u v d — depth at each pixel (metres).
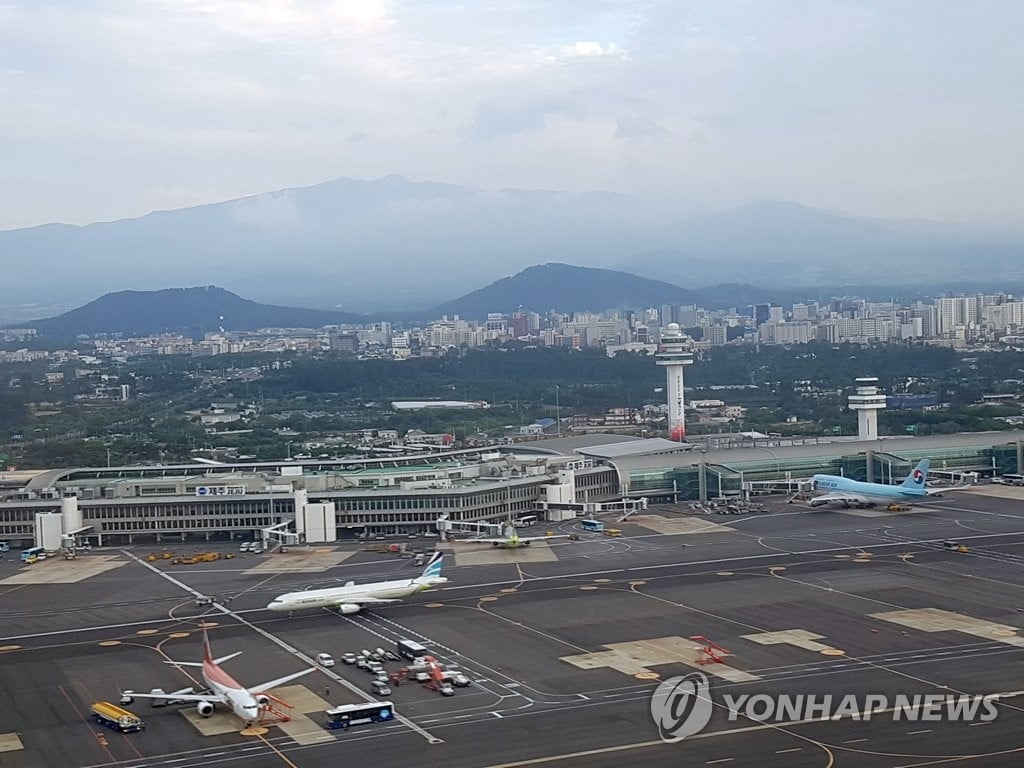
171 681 157.50
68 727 138.88
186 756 127.50
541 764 120.94
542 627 181.00
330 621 190.88
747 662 156.75
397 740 130.00
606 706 139.12
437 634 178.88
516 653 165.50
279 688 152.38
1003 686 142.00
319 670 160.75
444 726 134.12
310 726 135.88
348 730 134.00
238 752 128.12
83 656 173.50
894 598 192.75
